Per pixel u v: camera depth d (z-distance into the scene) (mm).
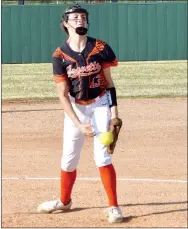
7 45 35562
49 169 11867
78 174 11445
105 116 8547
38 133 15195
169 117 17312
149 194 10141
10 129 15648
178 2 35938
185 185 10719
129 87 24250
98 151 8641
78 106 8594
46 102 20312
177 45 36312
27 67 33438
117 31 35969
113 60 8500
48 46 35781
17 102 20328
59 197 9938
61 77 8453
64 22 8469
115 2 36344
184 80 26562
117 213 8641
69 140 8836
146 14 35969
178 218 8859
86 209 9336
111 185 8656
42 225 8578
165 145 14008
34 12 35500
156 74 29078
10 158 12711
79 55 8383
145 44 36156
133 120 16859
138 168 11945
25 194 10141
